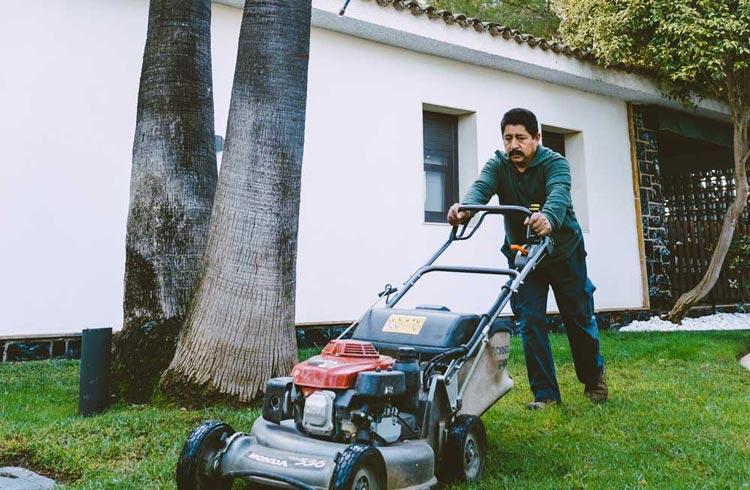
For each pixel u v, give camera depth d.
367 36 8.17
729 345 7.18
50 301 6.17
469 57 8.97
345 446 2.40
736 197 10.05
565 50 9.56
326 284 7.62
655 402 4.58
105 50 6.63
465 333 3.14
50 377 5.25
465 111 9.16
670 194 12.31
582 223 10.30
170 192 4.73
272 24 4.34
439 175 9.19
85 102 6.48
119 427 3.66
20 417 3.97
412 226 8.43
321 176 7.70
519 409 4.35
